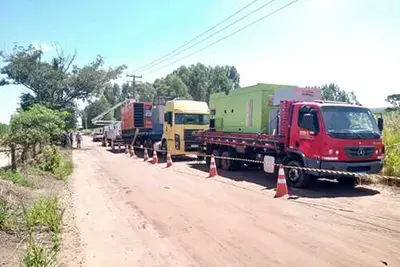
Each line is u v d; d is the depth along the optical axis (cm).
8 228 701
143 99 8731
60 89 4266
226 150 1759
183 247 655
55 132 1773
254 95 1559
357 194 1102
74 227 783
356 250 620
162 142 2478
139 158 2614
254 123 1559
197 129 2286
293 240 677
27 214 757
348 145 1112
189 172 1695
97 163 2238
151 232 747
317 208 921
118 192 1203
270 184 1307
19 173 1309
